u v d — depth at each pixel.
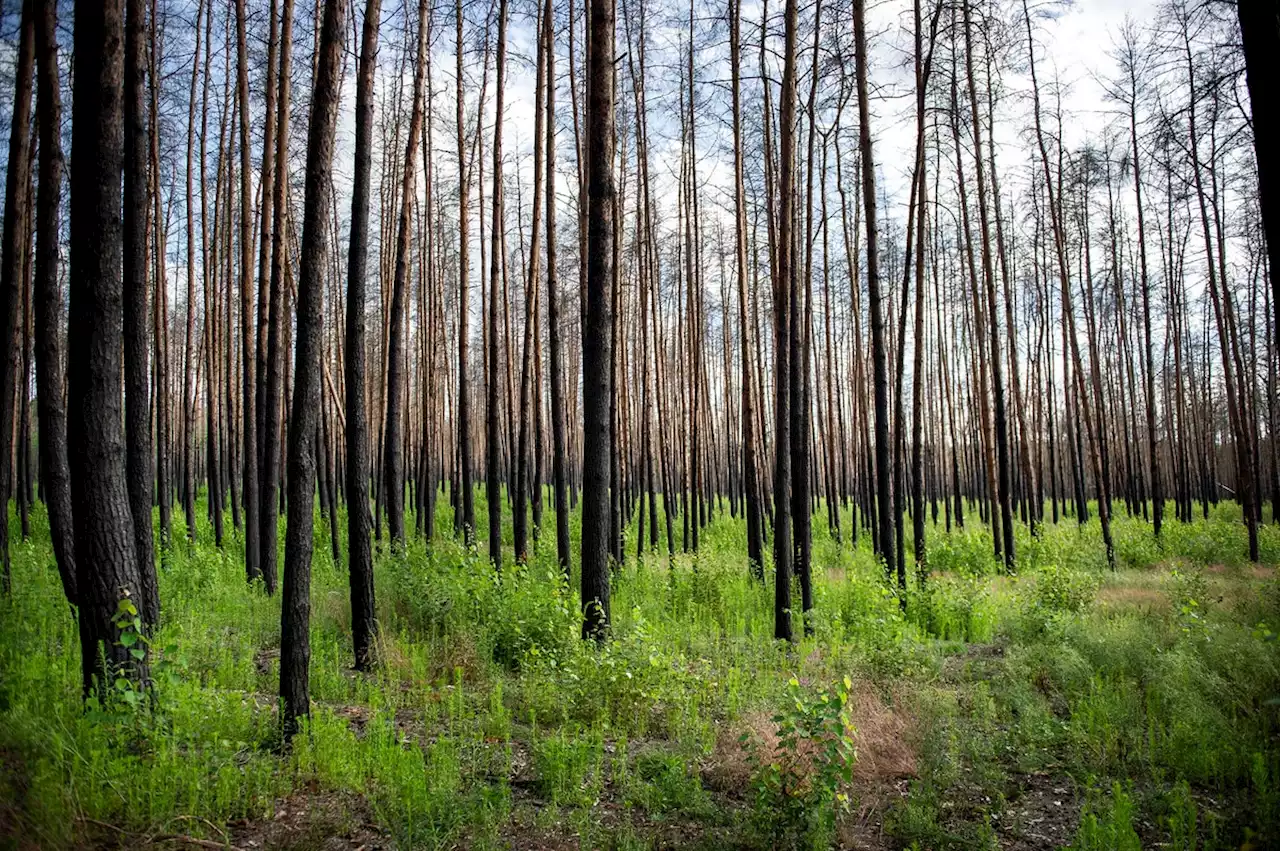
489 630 8.68
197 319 25.00
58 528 6.46
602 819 4.77
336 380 22.33
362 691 6.91
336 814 4.50
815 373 27.98
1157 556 16.55
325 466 16.86
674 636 9.16
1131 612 10.09
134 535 5.44
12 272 8.39
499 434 12.99
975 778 5.55
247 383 12.49
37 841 3.50
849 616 10.16
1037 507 22.94
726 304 26.91
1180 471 24.92
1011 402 29.64
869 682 7.29
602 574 8.09
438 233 22.61
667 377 23.67
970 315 27.61
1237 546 16.89
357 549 7.96
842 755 4.62
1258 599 9.82
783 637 9.34
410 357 26.56
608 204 8.23
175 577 11.34
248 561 12.33
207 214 17.00
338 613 9.62
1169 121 9.38
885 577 11.05
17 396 15.75
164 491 13.86
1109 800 4.95
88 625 4.89
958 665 8.52
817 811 4.54
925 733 5.93
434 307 23.77
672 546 17.59
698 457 17.27
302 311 5.84
